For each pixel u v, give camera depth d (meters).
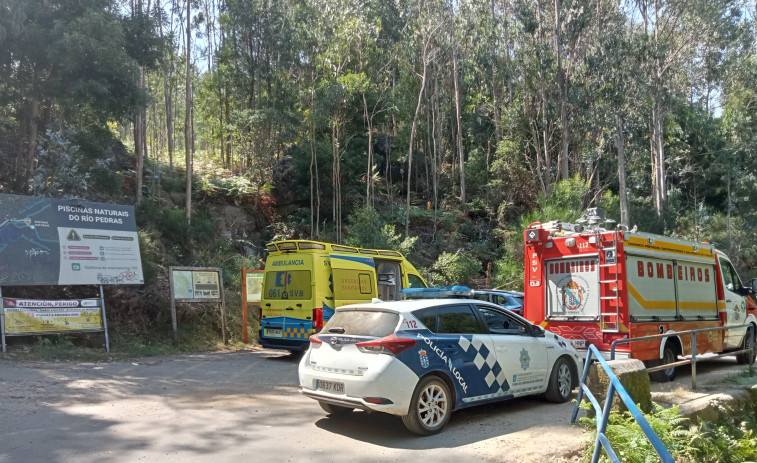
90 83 14.65
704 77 44.03
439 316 6.80
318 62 25.89
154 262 16.08
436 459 5.30
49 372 9.45
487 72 32.59
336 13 27.12
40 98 15.38
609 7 33.75
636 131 33.00
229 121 32.53
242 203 25.80
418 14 31.55
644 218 31.52
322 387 6.46
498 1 35.50
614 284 9.25
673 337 10.09
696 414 6.97
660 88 34.47
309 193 26.33
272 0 31.02
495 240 29.86
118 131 31.64
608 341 9.27
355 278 12.58
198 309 14.94
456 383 6.57
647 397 6.76
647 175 43.50
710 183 45.81
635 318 9.26
